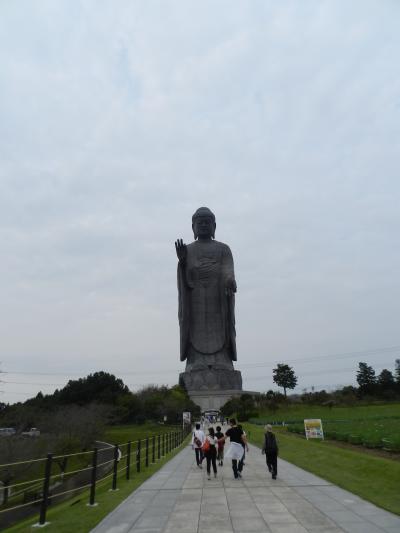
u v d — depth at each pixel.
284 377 125.44
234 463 17.94
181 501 13.82
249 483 16.66
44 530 11.34
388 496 13.39
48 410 89.38
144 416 88.88
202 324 120.56
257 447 33.06
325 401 95.38
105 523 11.41
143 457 33.19
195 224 129.75
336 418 67.75
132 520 11.64
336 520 11.05
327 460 21.64
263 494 14.47
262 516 11.62
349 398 102.00
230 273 121.94
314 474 18.53
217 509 12.55
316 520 11.09
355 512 11.82
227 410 91.06
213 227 130.12
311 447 27.31
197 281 122.81
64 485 38.41
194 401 110.69
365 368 135.00
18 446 42.66
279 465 21.62
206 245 126.12
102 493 16.48
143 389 117.56
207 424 74.62
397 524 10.62
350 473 17.97
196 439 22.52
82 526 11.24
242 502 13.35
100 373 108.44
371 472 17.38
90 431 60.34
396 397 112.62
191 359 120.50
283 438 35.47
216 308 121.69
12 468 36.97
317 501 13.23
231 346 119.62
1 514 26.09
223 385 115.69
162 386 117.69
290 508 12.39
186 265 115.25
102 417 68.00
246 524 10.88
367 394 114.75
